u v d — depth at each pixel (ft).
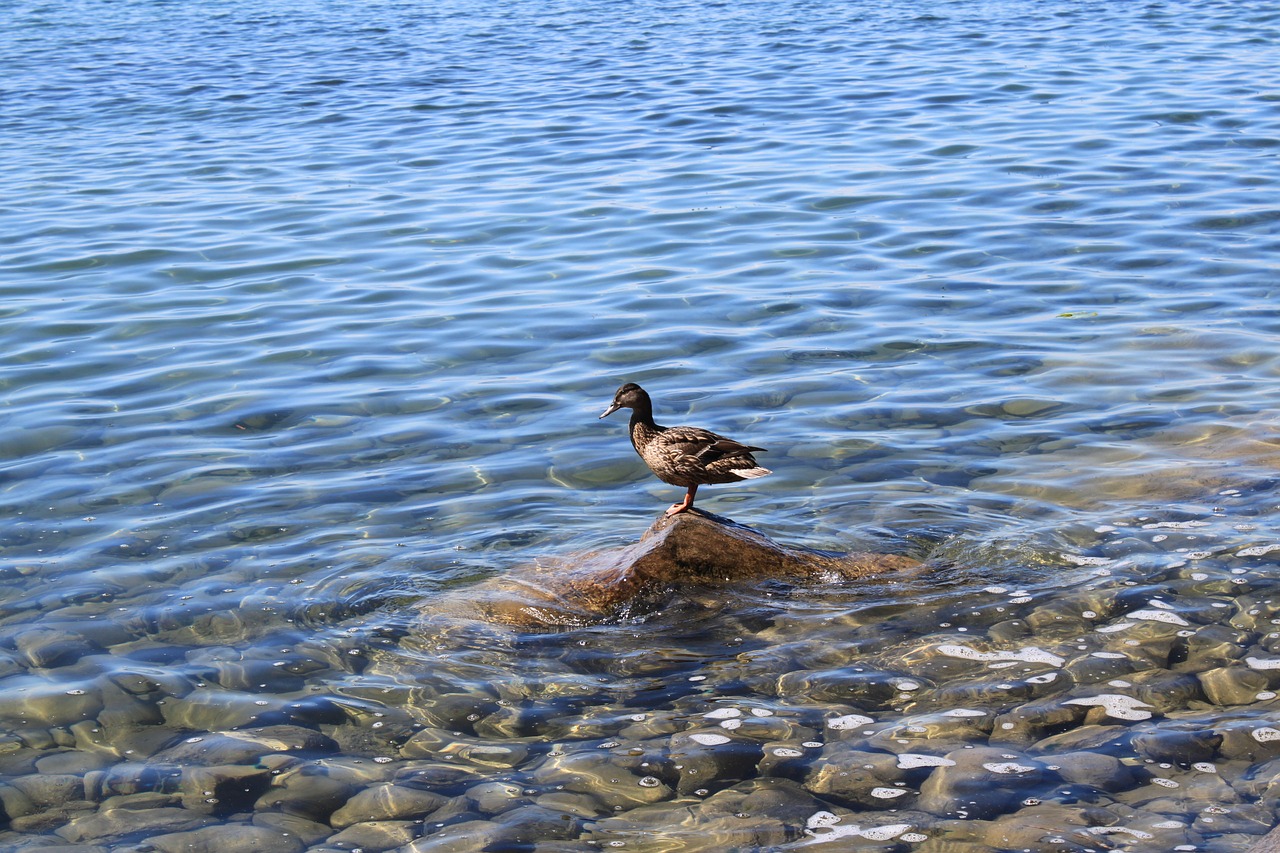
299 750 21.94
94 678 24.18
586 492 32.40
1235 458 32.58
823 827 19.38
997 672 23.65
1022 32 108.47
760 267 51.26
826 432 35.58
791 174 65.51
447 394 39.27
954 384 38.81
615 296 48.29
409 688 23.86
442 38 117.29
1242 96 78.48
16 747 22.07
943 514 30.37
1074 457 33.35
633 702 23.22
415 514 31.24
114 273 52.37
